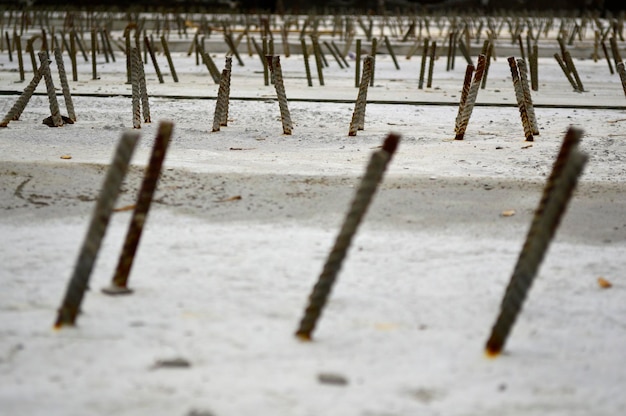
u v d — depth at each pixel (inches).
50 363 303.0
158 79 1282.0
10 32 2039.9
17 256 426.3
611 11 3034.0
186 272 405.1
